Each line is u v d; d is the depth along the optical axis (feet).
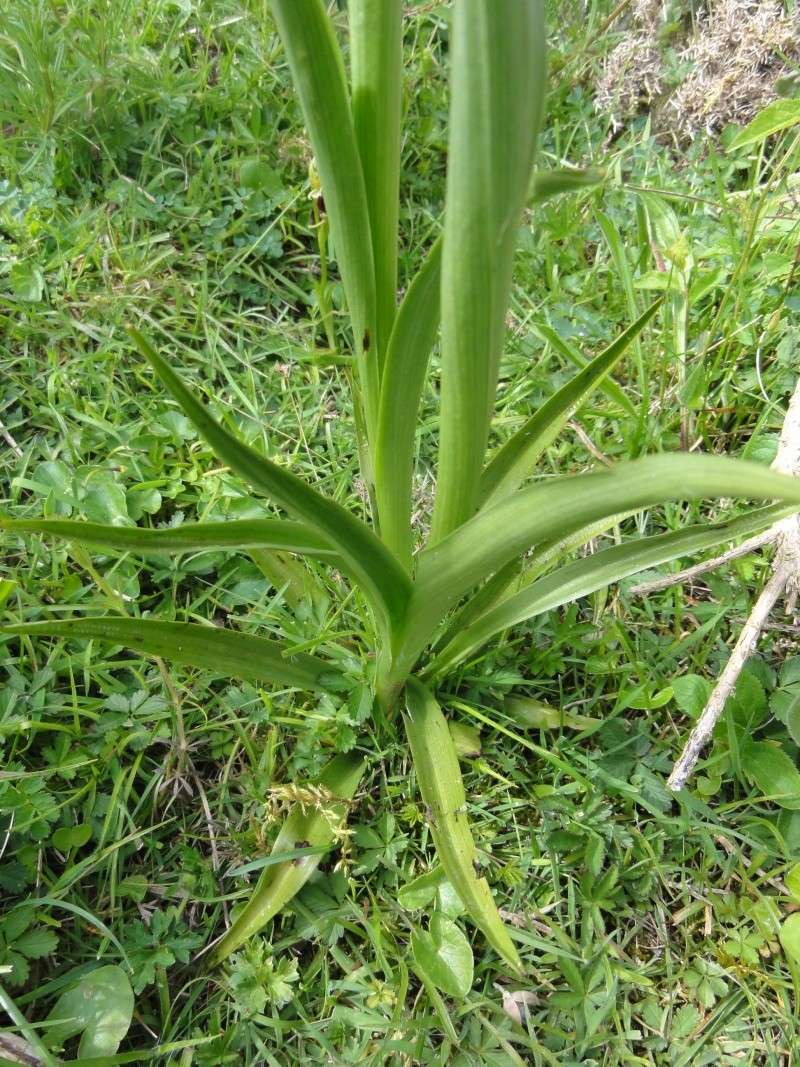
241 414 1.98
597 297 2.18
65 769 1.48
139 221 2.21
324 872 1.47
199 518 1.82
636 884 1.50
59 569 1.70
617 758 1.59
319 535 1.12
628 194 2.31
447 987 1.35
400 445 1.19
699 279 1.90
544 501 0.96
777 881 1.51
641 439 1.86
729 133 2.39
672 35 2.46
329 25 0.90
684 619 1.78
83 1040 1.31
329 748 1.56
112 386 1.94
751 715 1.59
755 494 0.78
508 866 1.48
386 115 1.02
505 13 0.76
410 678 1.52
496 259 0.91
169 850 1.50
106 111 2.24
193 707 1.59
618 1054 1.38
